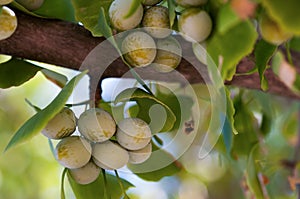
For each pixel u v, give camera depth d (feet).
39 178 5.43
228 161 3.41
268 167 3.36
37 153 5.38
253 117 3.16
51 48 2.51
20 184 5.38
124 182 2.73
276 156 3.81
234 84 2.70
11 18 2.38
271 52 2.38
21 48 2.50
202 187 3.73
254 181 3.12
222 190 4.17
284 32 2.19
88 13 2.48
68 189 3.07
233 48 2.24
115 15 2.37
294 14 2.07
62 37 2.52
